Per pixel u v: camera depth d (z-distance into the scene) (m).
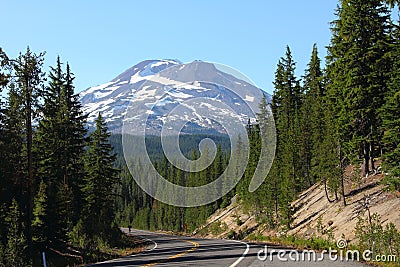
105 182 47.47
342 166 39.97
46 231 29.16
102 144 47.94
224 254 20.19
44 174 39.06
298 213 46.34
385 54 33.81
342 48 37.12
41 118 30.95
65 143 41.16
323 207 41.59
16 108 31.95
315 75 65.69
